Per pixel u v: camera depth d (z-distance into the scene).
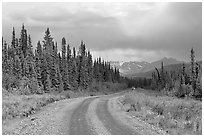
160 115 22.05
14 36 89.75
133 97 35.38
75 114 22.41
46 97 34.81
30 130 15.89
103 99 40.25
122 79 173.12
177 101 35.72
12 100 27.17
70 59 95.88
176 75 105.19
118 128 16.52
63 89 68.62
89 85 94.06
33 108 25.38
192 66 68.19
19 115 21.42
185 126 17.80
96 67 121.88
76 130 15.79
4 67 58.44
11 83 46.25
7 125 17.44
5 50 66.75
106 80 132.62
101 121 18.95
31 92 49.41
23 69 61.50
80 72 89.81
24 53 85.81
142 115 21.92
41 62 68.50
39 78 64.44
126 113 23.55
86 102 33.59
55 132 15.25
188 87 51.81
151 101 31.12
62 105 29.67
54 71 68.94
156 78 122.12
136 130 15.97
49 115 22.03
